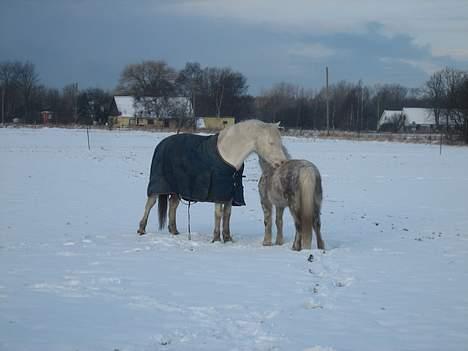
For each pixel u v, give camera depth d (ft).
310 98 377.50
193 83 339.16
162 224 45.11
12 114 382.22
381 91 458.09
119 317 23.24
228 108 329.31
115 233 44.96
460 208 63.46
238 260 35.14
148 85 369.71
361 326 23.00
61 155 120.47
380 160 129.90
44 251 36.96
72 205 59.88
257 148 40.52
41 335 20.84
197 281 29.58
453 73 318.45
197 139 42.78
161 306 24.89
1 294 26.20
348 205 64.85
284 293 27.55
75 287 27.81
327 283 29.71
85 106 368.27
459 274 32.12
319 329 22.49
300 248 38.65
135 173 93.04
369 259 35.94
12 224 48.21
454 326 23.16
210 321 22.97
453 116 225.35
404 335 22.00
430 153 156.87
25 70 386.52
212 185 40.91
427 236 46.09
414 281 30.45
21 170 91.61
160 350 19.72
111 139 184.34
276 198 39.88
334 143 192.65
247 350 19.93
